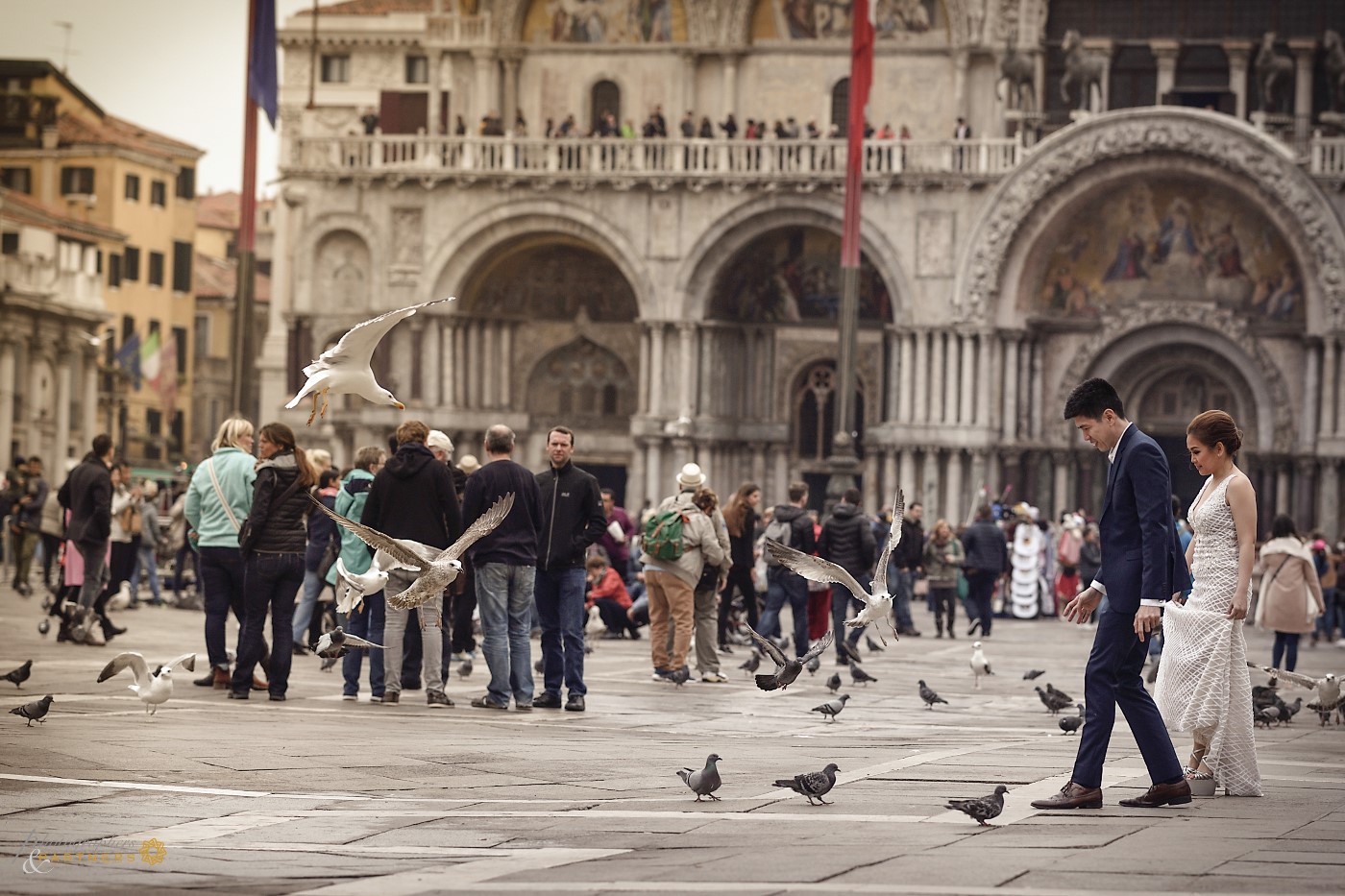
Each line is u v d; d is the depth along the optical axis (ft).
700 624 123.13
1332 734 91.91
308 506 99.09
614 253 289.74
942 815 59.00
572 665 100.12
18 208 349.82
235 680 98.53
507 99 306.14
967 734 91.04
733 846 52.90
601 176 287.48
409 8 361.71
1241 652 65.16
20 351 315.37
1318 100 285.84
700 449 290.76
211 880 48.34
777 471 299.79
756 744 83.10
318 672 118.11
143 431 435.94
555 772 70.79
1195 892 45.52
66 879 48.52
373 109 353.51
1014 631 196.34
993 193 276.00
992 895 45.03
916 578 241.55
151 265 440.45
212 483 102.47
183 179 452.76
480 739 82.17
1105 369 284.00
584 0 303.89
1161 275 280.51
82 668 111.55
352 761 72.69
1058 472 285.02
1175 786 61.62
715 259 288.51
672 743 82.74
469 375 301.22
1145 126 269.23
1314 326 267.80
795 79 298.97
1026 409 284.20
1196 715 64.80
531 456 308.19
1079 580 216.33
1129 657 61.87
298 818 58.59
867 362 296.51
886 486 283.59
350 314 300.40
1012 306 280.31
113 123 460.55
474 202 293.23
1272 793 65.82
